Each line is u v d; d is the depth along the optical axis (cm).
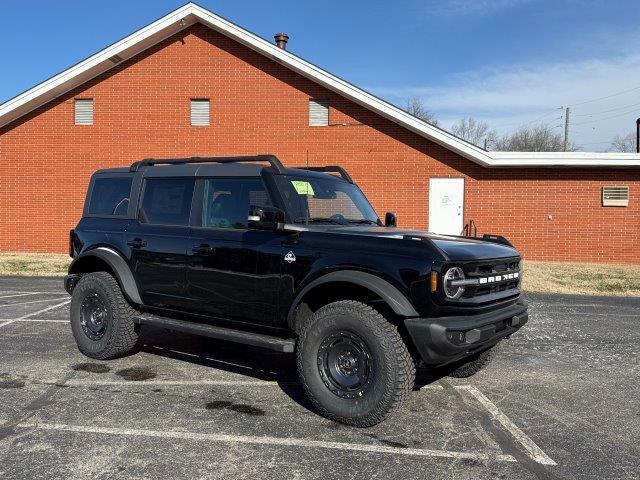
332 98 1625
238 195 498
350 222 518
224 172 512
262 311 462
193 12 1573
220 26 1580
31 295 1024
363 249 416
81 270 628
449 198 1602
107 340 568
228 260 481
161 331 729
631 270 1425
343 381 416
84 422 411
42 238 1703
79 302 593
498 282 439
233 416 429
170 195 550
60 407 442
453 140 1531
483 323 400
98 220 609
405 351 397
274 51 1569
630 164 1484
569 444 385
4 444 370
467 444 382
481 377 546
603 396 491
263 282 458
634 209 1554
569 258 1574
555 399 482
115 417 422
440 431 405
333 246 429
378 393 393
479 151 1523
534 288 1176
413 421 424
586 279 1280
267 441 382
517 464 352
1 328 738
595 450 375
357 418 403
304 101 1634
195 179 533
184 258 512
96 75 1675
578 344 696
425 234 478
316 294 447
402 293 395
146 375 533
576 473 340
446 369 550
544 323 831
